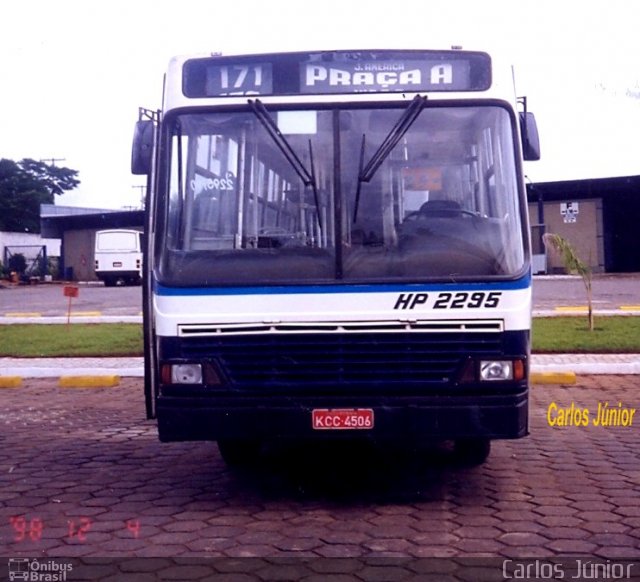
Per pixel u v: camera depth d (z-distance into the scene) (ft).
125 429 32.73
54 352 51.85
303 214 21.12
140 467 26.66
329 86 21.68
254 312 20.36
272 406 20.21
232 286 20.45
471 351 20.13
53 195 244.42
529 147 23.09
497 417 20.03
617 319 59.47
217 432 20.33
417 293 20.17
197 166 21.68
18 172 235.40
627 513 21.16
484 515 21.11
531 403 36.58
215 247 21.27
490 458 27.14
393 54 21.75
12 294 118.83
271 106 21.62
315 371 20.21
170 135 21.85
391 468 25.96
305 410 20.13
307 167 21.29
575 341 49.93
